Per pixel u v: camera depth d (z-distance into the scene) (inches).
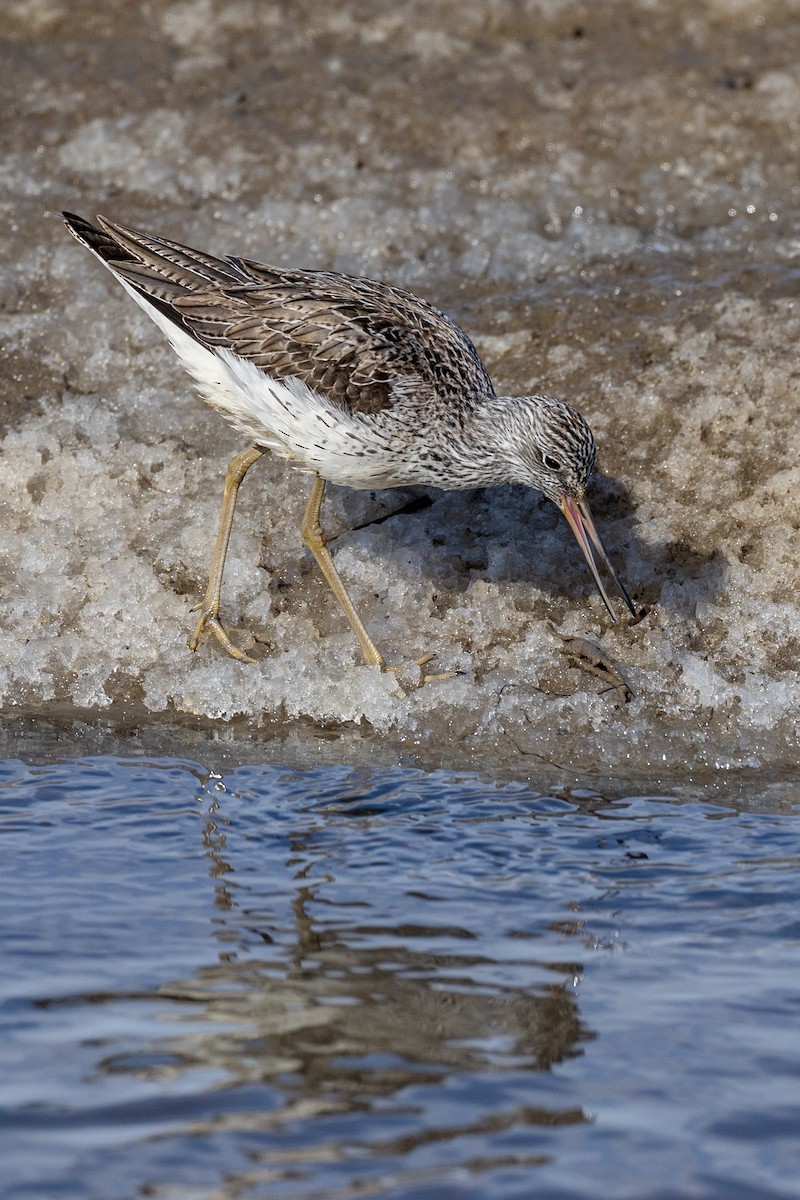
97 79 688.4
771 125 676.1
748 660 467.8
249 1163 257.9
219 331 450.6
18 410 547.5
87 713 463.5
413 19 725.3
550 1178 254.7
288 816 397.7
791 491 504.1
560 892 358.3
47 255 608.7
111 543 504.4
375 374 442.6
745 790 421.4
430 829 391.5
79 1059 287.0
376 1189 251.4
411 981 317.7
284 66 702.5
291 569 501.7
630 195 652.1
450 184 648.4
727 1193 250.8
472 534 512.1
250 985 314.7
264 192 641.6
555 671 466.9
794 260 614.9
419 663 468.8
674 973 322.0
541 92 689.6
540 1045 295.0
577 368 555.8
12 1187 250.7
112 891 354.6
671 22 726.5
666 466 520.1
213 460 535.2
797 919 345.7
